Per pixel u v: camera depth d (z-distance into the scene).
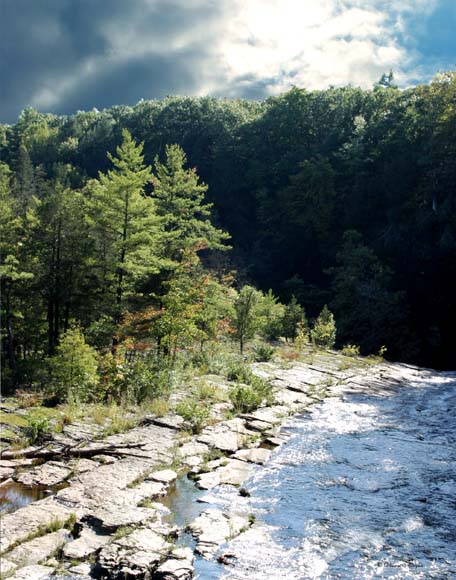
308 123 69.06
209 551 6.55
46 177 83.88
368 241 50.34
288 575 6.09
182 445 10.68
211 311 24.81
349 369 24.44
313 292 50.00
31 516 7.00
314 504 8.34
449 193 45.38
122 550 6.23
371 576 6.15
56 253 22.95
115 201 21.92
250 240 63.66
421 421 14.64
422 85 55.41
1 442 9.81
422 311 43.06
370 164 54.91
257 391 15.66
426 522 7.77
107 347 20.02
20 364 22.34
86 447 9.92
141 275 22.55
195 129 78.69
